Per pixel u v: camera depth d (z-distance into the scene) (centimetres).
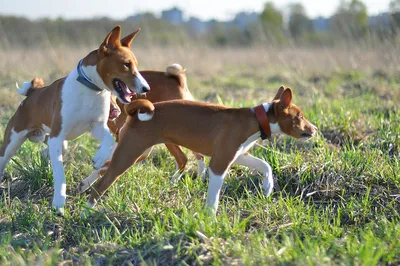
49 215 559
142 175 652
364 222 551
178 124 543
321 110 896
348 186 621
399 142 740
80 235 523
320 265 420
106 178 552
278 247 477
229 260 446
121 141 550
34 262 457
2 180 677
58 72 1518
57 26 2852
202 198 596
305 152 720
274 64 1780
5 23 2884
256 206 575
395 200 586
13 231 540
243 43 2997
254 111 539
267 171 584
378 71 1414
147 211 550
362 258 428
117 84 558
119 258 470
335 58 1598
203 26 3350
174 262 456
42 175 655
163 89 649
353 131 811
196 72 1648
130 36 581
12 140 638
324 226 519
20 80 1430
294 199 607
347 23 1800
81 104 564
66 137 591
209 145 541
